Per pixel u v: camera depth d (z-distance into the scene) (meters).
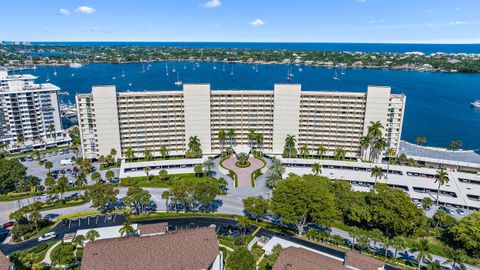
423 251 101.19
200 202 139.50
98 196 136.38
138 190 140.62
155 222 135.00
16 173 160.12
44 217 137.88
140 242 94.00
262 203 130.38
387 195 128.75
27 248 117.00
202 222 135.38
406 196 129.38
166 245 94.25
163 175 173.00
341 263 95.00
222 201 153.88
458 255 103.44
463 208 151.12
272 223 135.12
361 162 192.38
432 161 197.75
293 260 92.19
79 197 155.12
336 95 197.38
